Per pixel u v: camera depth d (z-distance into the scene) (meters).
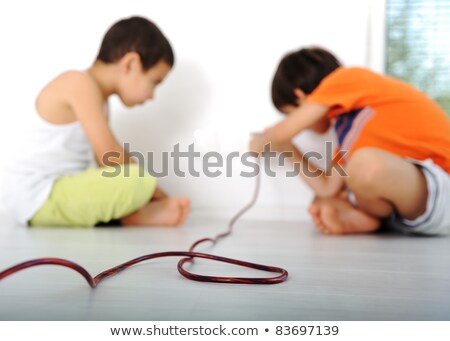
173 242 0.85
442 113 1.08
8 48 1.42
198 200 1.38
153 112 1.40
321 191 1.24
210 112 1.37
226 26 1.35
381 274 0.58
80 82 1.15
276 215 1.33
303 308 0.45
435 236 0.97
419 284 0.53
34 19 1.41
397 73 1.35
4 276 0.45
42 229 1.08
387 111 1.06
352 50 1.29
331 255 0.72
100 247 0.79
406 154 1.04
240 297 0.48
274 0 1.32
